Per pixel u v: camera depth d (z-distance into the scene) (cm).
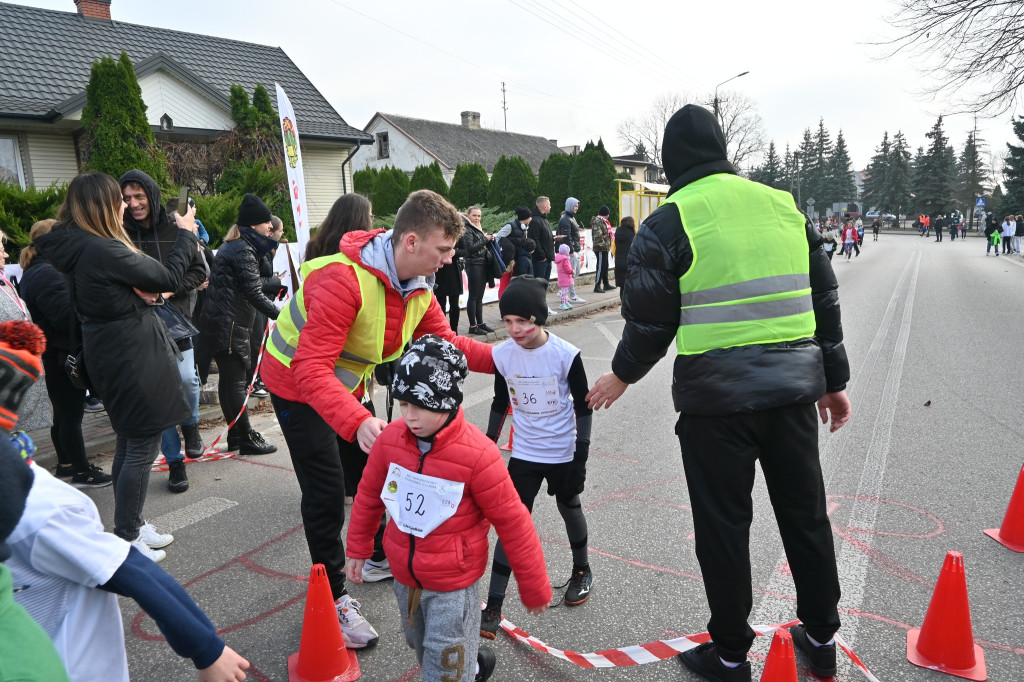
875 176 8906
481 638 274
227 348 488
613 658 257
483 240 943
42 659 113
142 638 289
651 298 223
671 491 426
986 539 349
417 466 206
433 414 197
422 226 246
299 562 350
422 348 199
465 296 1191
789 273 219
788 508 231
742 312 214
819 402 260
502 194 2519
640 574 327
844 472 446
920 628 275
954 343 866
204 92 1562
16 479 120
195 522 397
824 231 3984
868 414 572
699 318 218
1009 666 251
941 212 6906
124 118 1146
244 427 507
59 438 444
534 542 213
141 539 361
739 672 238
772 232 217
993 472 439
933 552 337
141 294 330
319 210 1881
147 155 1172
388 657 269
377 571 331
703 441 223
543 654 267
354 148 1909
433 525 201
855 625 278
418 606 214
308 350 242
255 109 1496
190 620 151
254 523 395
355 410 233
